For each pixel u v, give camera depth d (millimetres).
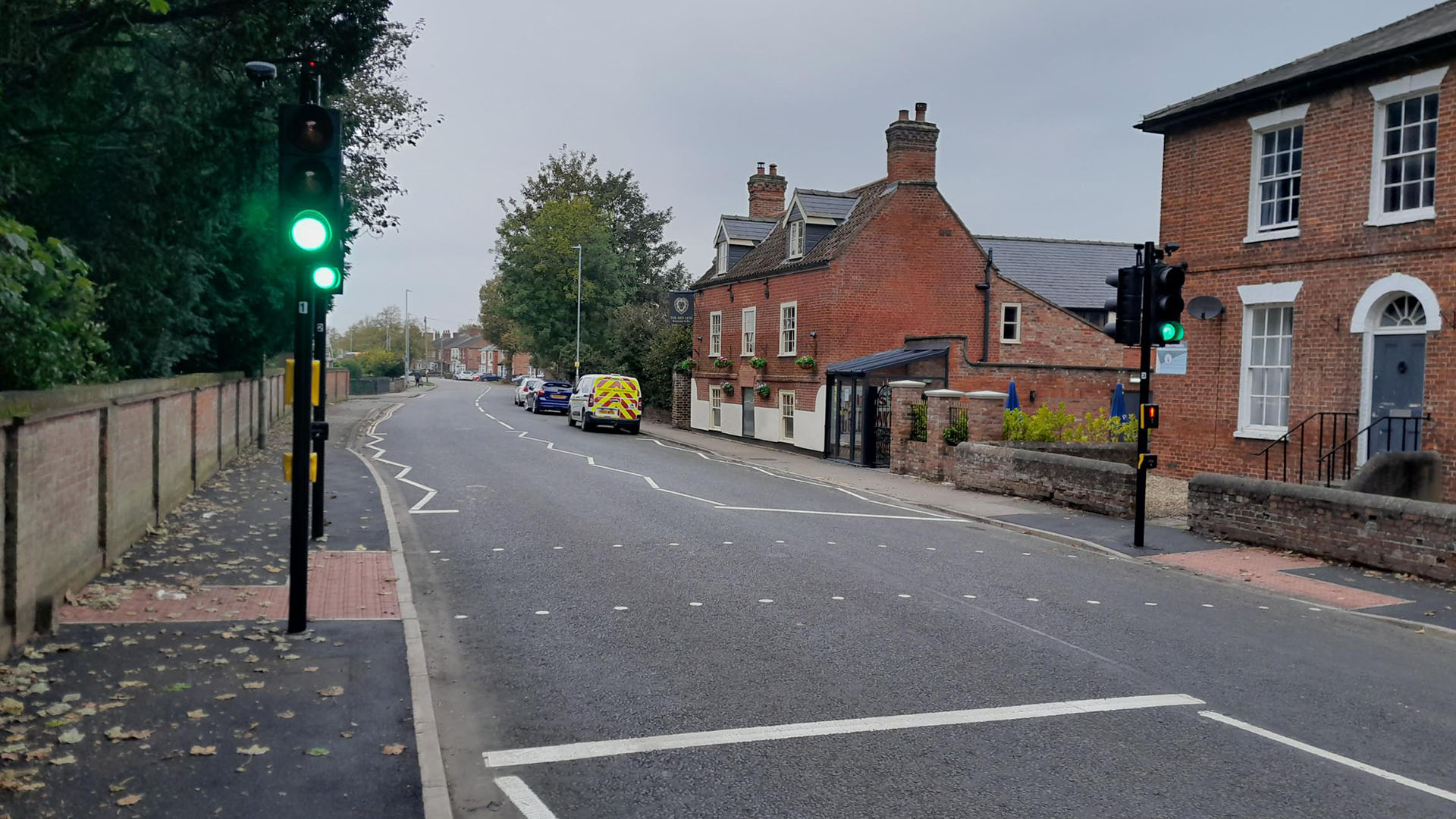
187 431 14422
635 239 71688
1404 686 7234
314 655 7066
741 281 34062
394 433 31859
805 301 29297
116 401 9680
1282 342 16609
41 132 9617
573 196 67875
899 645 8008
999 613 9203
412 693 6359
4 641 6551
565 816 4859
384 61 26672
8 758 5059
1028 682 7109
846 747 5789
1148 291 12711
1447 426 13875
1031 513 16000
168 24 10000
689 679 7035
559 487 18094
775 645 7934
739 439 33812
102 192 10828
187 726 5660
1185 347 18312
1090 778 5395
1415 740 6090
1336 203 15508
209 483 16172
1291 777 5469
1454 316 13781
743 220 37656
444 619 8602
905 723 6199
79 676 6387
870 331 28250
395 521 13398
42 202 10641
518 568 10758
